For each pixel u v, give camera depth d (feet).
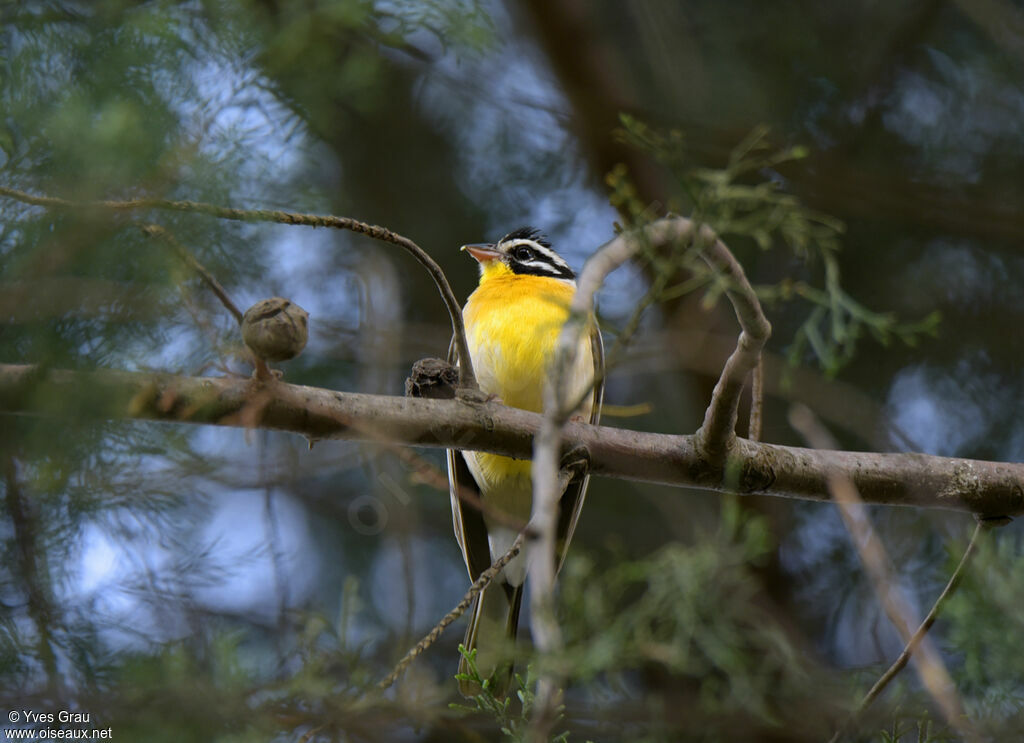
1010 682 21.43
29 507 26.27
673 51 45.39
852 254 45.06
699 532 23.85
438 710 27.43
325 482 44.75
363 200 46.47
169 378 21.71
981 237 44.11
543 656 17.29
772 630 30.55
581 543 45.19
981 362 43.86
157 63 22.66
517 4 47.83
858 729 25.07
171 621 28.63
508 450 24.82
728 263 21.61
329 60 27.37
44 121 21.02
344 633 25.38
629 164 45.70
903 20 44.70
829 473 25.88
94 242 20.66
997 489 26.12
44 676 25.43
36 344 21.06
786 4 45.83
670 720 34.63
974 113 45.27
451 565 44.27
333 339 42.60
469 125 47.37
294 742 24.56
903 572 40.47
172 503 29.55
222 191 22.34
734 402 24.38
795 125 45.68
